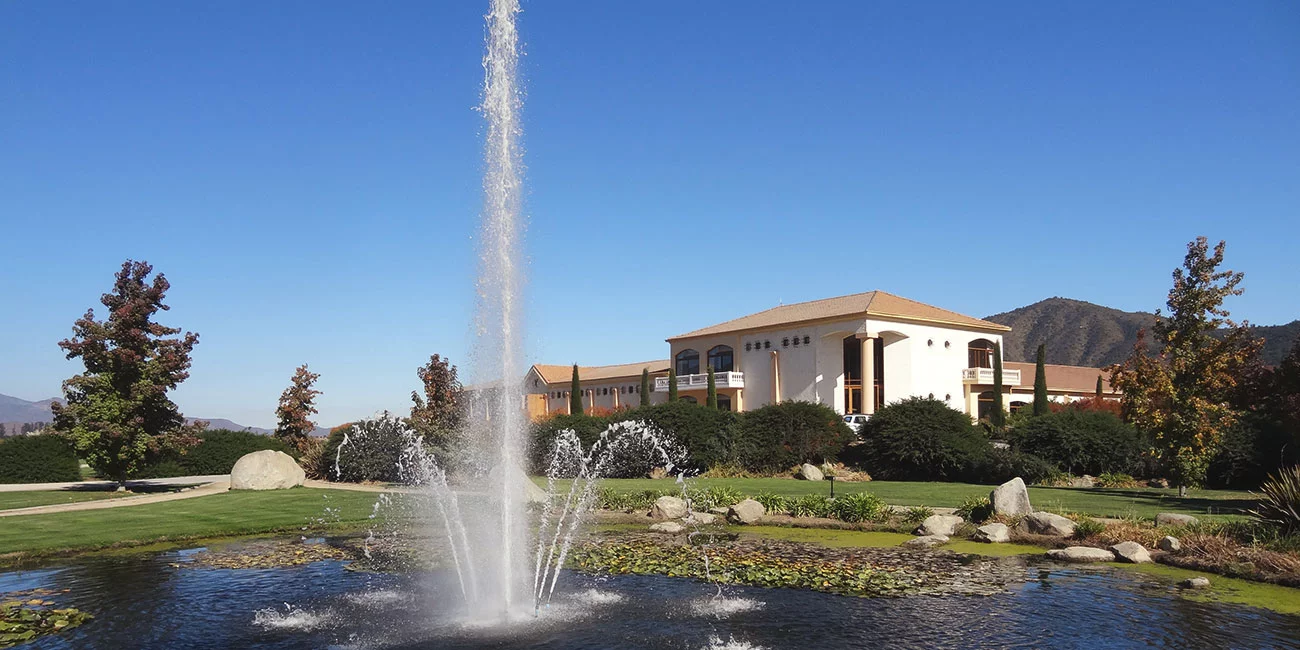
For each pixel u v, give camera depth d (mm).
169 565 16094
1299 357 22297
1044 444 34625
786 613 11992
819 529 20906
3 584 14258
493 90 15430
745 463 38781
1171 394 24516
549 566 15656
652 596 13148
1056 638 10617
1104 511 20844
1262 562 14359
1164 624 11211
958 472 34688
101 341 29031
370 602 12930
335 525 21984
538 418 45406
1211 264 24344
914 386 53375
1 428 75438
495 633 11031
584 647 10398
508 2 15367
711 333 62906
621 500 25125
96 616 12039
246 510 23953
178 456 33812
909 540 18734
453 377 38406
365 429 35438
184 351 31094
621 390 71062
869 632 10969
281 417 42781
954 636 10758
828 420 39312
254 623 11648
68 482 37969
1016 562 15891
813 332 55219
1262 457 28641
